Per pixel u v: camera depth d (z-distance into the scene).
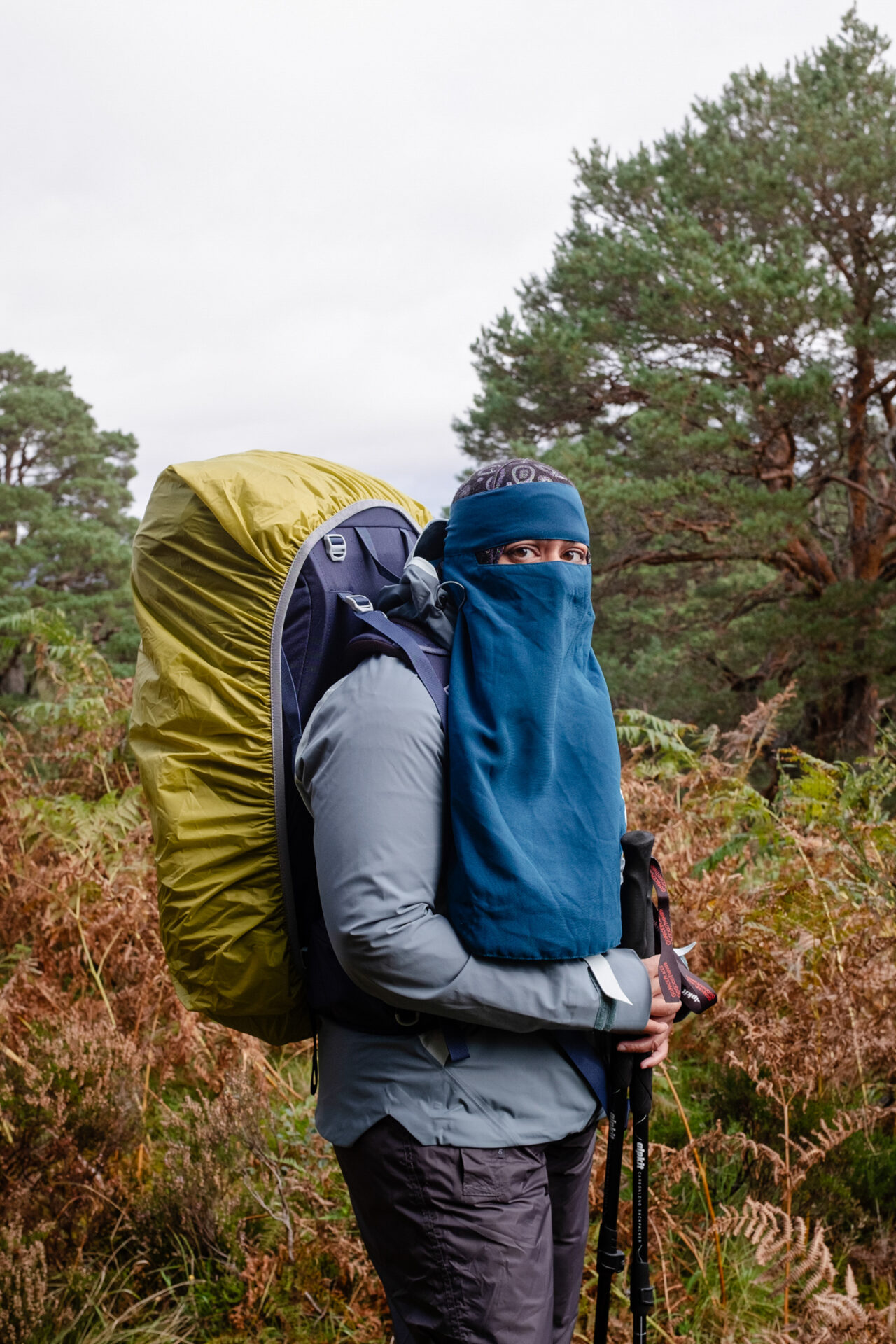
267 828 1.53
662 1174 2.34
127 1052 2.67
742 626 15.38
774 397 14.01
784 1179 2.34
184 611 1.61
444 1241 1.40
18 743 4.46
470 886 1.34
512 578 1.48
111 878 3.27
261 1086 2.61
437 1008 1.35
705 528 14.22
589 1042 1.51
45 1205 2.31
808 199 14.95
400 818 1.35
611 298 16.61
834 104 15.73
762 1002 2.75
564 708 1.49
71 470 38.88
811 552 15.91
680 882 3.03
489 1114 1.42
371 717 1.38
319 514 1.62
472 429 18.78
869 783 3.19
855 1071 2.74
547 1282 1.44
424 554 1.67
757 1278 2.11
